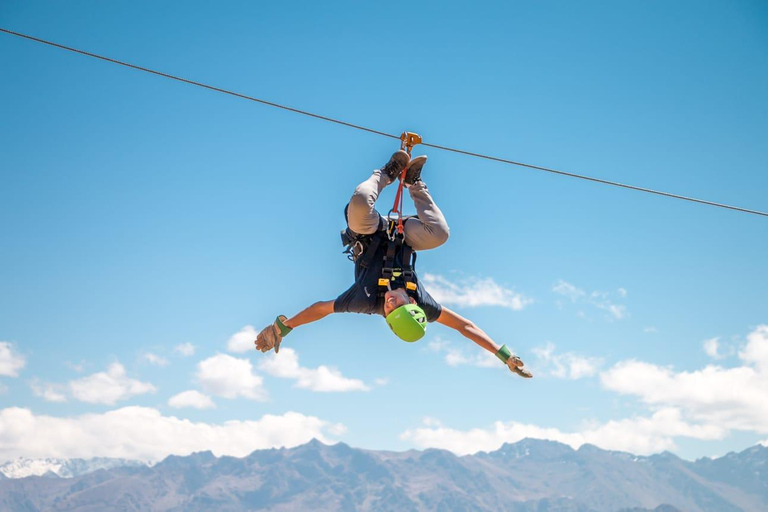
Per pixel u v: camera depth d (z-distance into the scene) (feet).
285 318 35.73
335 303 34.12
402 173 33.71
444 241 34.06
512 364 34.99
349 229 33.81
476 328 35.60
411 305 32.24
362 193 31.76
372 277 33.37
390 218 33.99
